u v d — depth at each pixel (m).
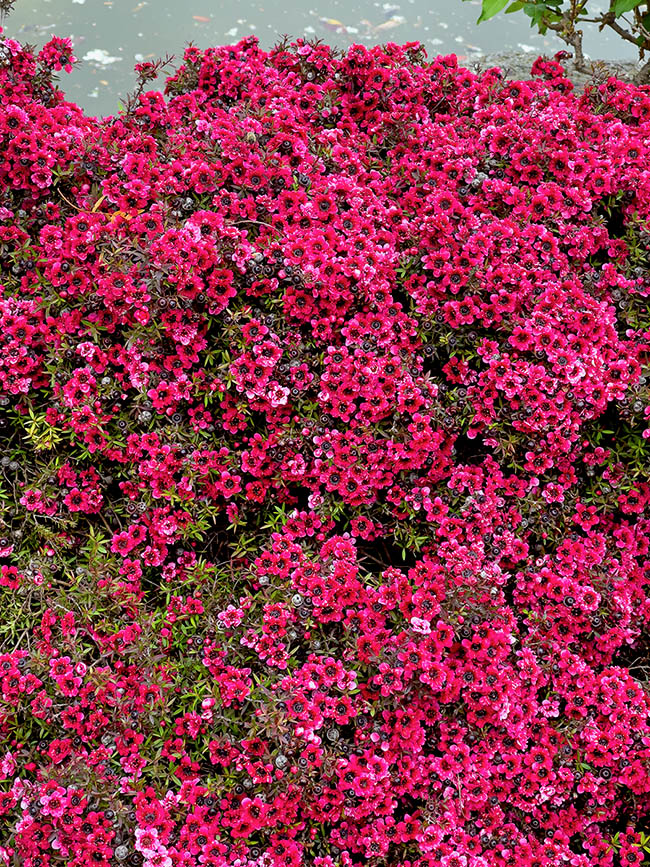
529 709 0.58
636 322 0.64
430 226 0.62
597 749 0.58
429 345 0.63
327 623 0.60
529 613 0.61
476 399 0.62
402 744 0.56
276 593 0.59
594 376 0.61
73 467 0.63
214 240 0.60
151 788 0.56
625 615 0.61
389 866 0.57
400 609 0.58
